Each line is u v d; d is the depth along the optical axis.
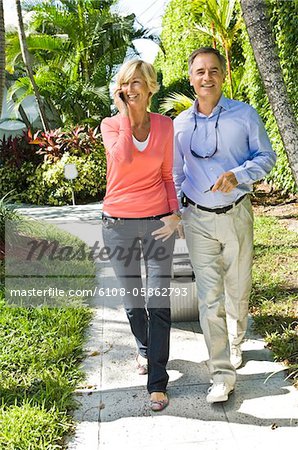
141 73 3.45
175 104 11.72
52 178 12.98
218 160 3.66
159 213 3.70
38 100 14.69
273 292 5.76
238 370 4.20
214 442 3.32
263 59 3.66
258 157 3.57
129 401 3.84
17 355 4.47
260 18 3.62
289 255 7.18
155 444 3.33
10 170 14.08
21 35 14.11
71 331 4.98
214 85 3.54
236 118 3.58
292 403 3.70
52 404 3.71
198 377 4.14
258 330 4.89
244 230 3.78
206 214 3.69
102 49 17.02
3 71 6.45
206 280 3.73
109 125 3.67
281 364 4.26
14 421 3.43
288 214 9.61
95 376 4.24
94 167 13.31
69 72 16.81
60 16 16.03
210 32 11.70
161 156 3.60
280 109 3.67
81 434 3.46
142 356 4.21
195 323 5.14
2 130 18.88
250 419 3.54
